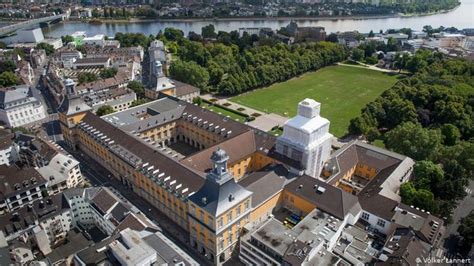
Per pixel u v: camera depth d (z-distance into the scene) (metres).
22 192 146.88
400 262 107.88
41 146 172.88
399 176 153.25
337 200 132.75
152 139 198.38
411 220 125.44
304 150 148.62
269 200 138.75
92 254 107.19
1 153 179.62
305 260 107.69
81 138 193.38
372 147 176.50
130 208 131.75
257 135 176.38
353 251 120.62
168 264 103.25
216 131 188.38
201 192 120.88
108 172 177.62
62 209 135.12
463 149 165.62
